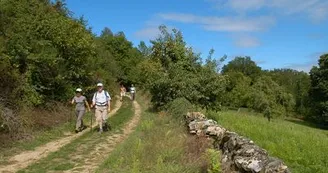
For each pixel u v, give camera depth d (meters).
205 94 21.03
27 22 19.25
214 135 10.58
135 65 75.69
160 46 23.23
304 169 11.20
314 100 67.38
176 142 10.80
